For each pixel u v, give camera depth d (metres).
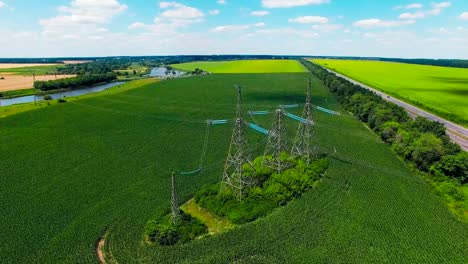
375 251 56.28
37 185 79.00
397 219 65.38
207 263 53.56
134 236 60.53
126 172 86.12
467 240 59.25
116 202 71.62
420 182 81.19
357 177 83.19
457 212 68.75
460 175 81.38
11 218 65.62
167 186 78.69
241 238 59.81
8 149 101.44
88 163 91.62
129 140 110.56
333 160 93.94
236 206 68.56
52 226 63.16
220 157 95.88
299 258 54.59
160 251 56.56
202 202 70.81
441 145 88.88
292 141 109.19
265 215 67.19
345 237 59.88
